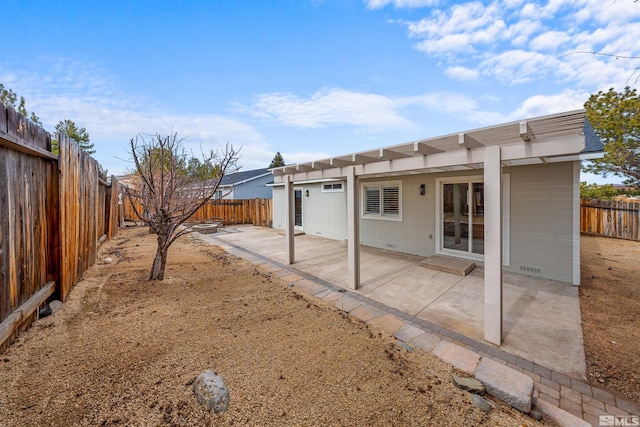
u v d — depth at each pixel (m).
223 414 2.08
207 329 3.42
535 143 3.15
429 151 4.21
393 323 3.87
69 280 4.26
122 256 7.23
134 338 3.11
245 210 17.47
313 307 4.33
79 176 4.90
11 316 2.76
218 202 16.41
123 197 13.66
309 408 2.19
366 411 2.18
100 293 4.43
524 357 3.09
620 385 2.63
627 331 3.63
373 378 2.60
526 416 2.24
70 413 1.98
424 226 7.97
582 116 2.60
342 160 5.39
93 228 6.23
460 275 6.19
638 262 6.98
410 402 2.31
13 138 2.62
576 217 5.41
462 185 7.19
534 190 5.88
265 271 6.48
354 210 5.34
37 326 3.21
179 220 5.42
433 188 7.73
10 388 2.19
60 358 2.64
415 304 4.56
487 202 3.41
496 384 2.48
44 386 2.24
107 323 3.43
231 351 2.94
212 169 7.51
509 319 4.02
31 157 3.26
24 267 3.09
